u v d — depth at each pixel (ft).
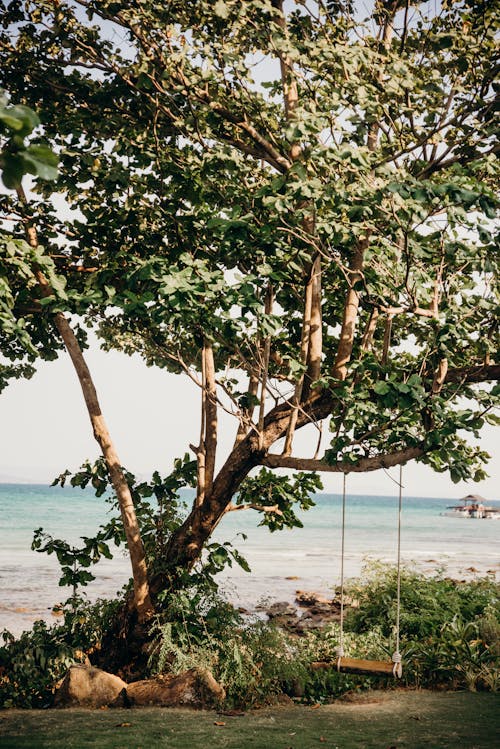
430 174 27.78
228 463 29.04
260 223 24.97
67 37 27.94
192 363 33.47
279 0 27.58
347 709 26.68
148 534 31.32
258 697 27.84
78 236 28.78
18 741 21.35
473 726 23.61
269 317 21.24
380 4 28.71
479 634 33.73
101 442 28.68
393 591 39.40
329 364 32.89
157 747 20.86
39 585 69.62
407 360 33.71
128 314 22.58
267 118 29.04
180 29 26.81
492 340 28.48
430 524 261.85
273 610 57.72
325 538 158.30
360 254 26.21
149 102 28.19
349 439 24.22
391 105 26.20
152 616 28.63
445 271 26.37
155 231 28.45
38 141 27.22
